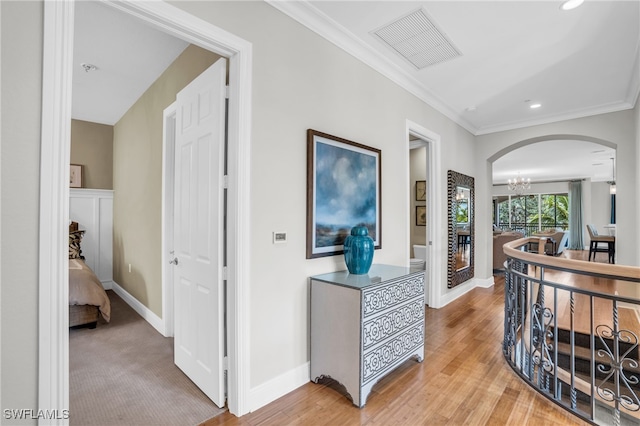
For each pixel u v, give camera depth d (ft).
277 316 6.82
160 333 10.46
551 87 11.68
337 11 7.36
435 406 6.48
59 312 4.14
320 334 7.22
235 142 6.17
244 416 6.13
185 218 7.74
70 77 4.25
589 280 16.34
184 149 7.91
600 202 37.01
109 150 16.65
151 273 11.34
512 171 32.83
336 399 6.74
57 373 4.13
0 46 3.81
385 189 10.11
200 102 7.22
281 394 6.85
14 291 3.88
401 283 7.63
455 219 14.49
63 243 4.17
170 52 9.51
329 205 7.99
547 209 40.47
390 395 6.88
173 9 5.22
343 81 8.55
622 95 12.43
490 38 8.50
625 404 6.81
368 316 6.59
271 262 6.71
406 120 11.14
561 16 7.52
